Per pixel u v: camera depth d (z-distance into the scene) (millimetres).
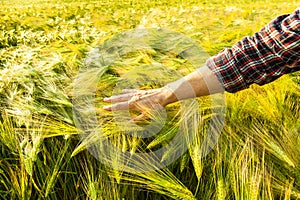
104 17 6559
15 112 1870
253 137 1786
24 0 18297
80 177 1750
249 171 1516
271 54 1513
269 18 5926
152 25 4402
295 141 1729
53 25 5637
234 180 1486
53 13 8758
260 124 1896
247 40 1585
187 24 4793
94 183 1568
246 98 2014
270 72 1554
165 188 1535
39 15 8180
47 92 2035
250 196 1418
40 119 1887
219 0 15914
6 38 4094
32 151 1638
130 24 5531
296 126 1806
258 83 1615
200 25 4539
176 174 1742
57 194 1760
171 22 5086
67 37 3732
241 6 11984
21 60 2646
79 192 1732
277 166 1717
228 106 1923
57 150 1795
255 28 4285
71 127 1787
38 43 3805
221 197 1465
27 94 2117
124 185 1635
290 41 1431
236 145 1713
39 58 2635
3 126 1883
